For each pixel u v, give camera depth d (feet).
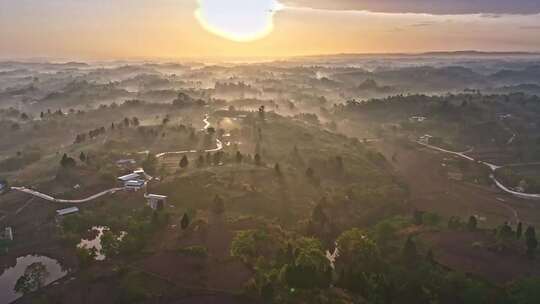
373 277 510.17
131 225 624.18
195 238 597.93
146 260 548.31
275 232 618.03
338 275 538.88
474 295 482.28
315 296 468.75
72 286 513.86
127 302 474.08
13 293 539.70
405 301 481.87
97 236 655.76
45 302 489.67
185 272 519.19
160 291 487.61
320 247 565.53
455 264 549.54
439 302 492.13
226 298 474.08
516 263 551.59
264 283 479.00
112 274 524.93
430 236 622.13
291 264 506.07
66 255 609.42
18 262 603.67
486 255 568.41
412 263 558.56
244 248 548.31
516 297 475.31
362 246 568.82
